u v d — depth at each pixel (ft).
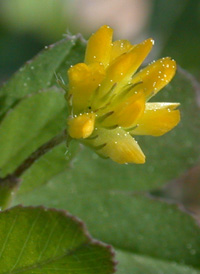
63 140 0.19
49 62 0.20
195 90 0.23
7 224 0.18
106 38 0.18
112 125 0.18
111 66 0.18
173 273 0.23
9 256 0.18
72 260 0.18
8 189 0.19
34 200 0.22
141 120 0.18
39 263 0.18
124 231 0.23
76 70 0.18
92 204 0.23
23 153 0.20
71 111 0.18
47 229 0.18
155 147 0.23
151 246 0.23
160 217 0.23
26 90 0.20
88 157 0.23
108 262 0.18
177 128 0.23
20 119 0.20
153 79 0.18
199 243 0.23
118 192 0.23
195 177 0.27
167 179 0.23
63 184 0.22
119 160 0.18
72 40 0.20
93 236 0.23
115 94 0.18
